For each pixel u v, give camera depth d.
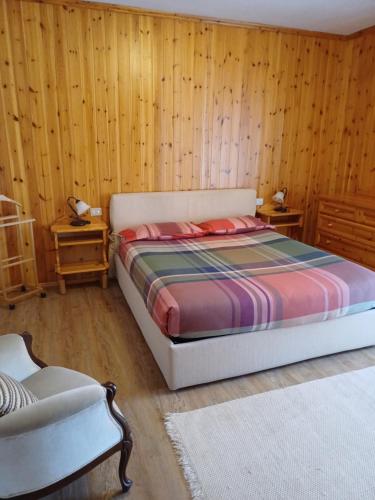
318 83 4.41
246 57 4.02
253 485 1.66
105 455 1.49
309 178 4.73
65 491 1.64
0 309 3.37
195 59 3.85
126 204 3.89
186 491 1.64
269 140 4.40
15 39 3.27
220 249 3.39
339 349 2.64
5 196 3.48
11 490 1.28
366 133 4.35
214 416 2.07
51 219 3.77
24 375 1.74
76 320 3.18
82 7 3.37
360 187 4.51
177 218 4.13
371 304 2.61
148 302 2.50
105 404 1.45
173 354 2.17
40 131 3.53
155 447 1.87
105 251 3.79
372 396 2.24
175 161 4.08
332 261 3.01
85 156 3.74
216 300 2.24
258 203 4.58
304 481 1.68
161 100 3.85
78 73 3.52
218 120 4.11
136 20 3.56
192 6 3.46
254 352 2.37
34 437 1.25
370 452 1.84
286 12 3.61
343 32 4.24
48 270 3.87
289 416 2.07
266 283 2.52
